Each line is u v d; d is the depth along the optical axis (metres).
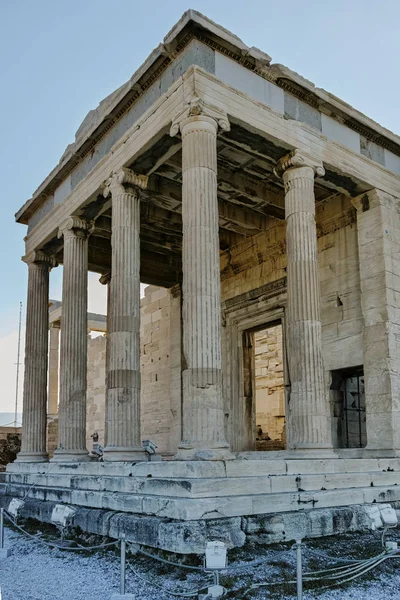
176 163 22.50
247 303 27.98
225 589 10.49
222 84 17.92
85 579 12.13
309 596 10.43
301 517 13.98
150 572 12.19
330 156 20.69
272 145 19.56
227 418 28.16
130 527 13.81
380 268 21.69
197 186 16.88
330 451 17.81
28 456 25.58
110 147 22.03
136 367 19.58
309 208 19.59
